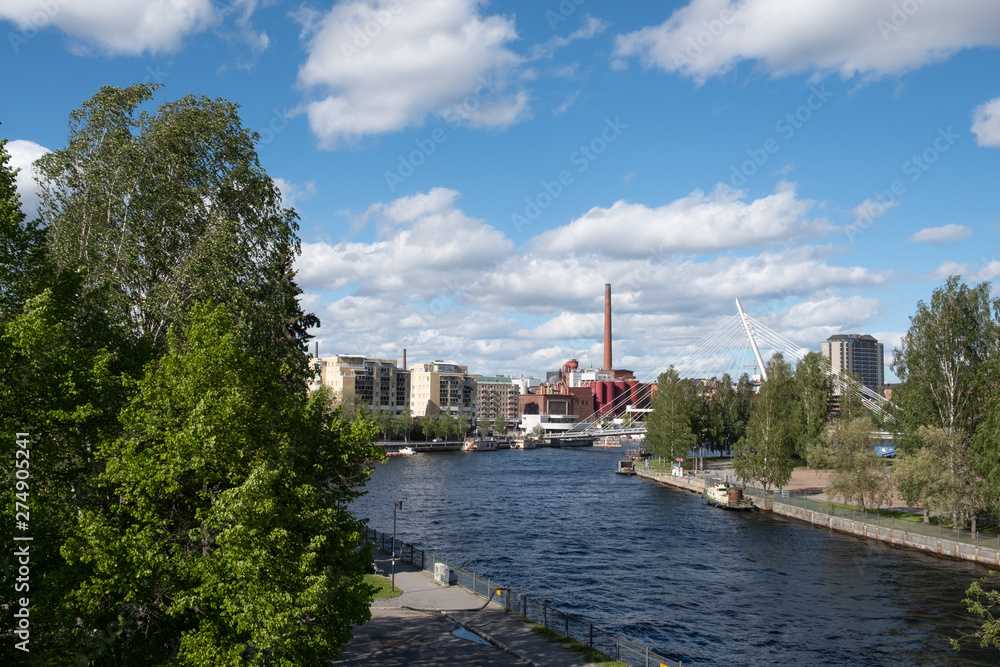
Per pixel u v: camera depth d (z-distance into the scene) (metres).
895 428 70.50
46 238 24.89
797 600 46.84
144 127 31.12
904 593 47.97
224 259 29.61
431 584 40.50
